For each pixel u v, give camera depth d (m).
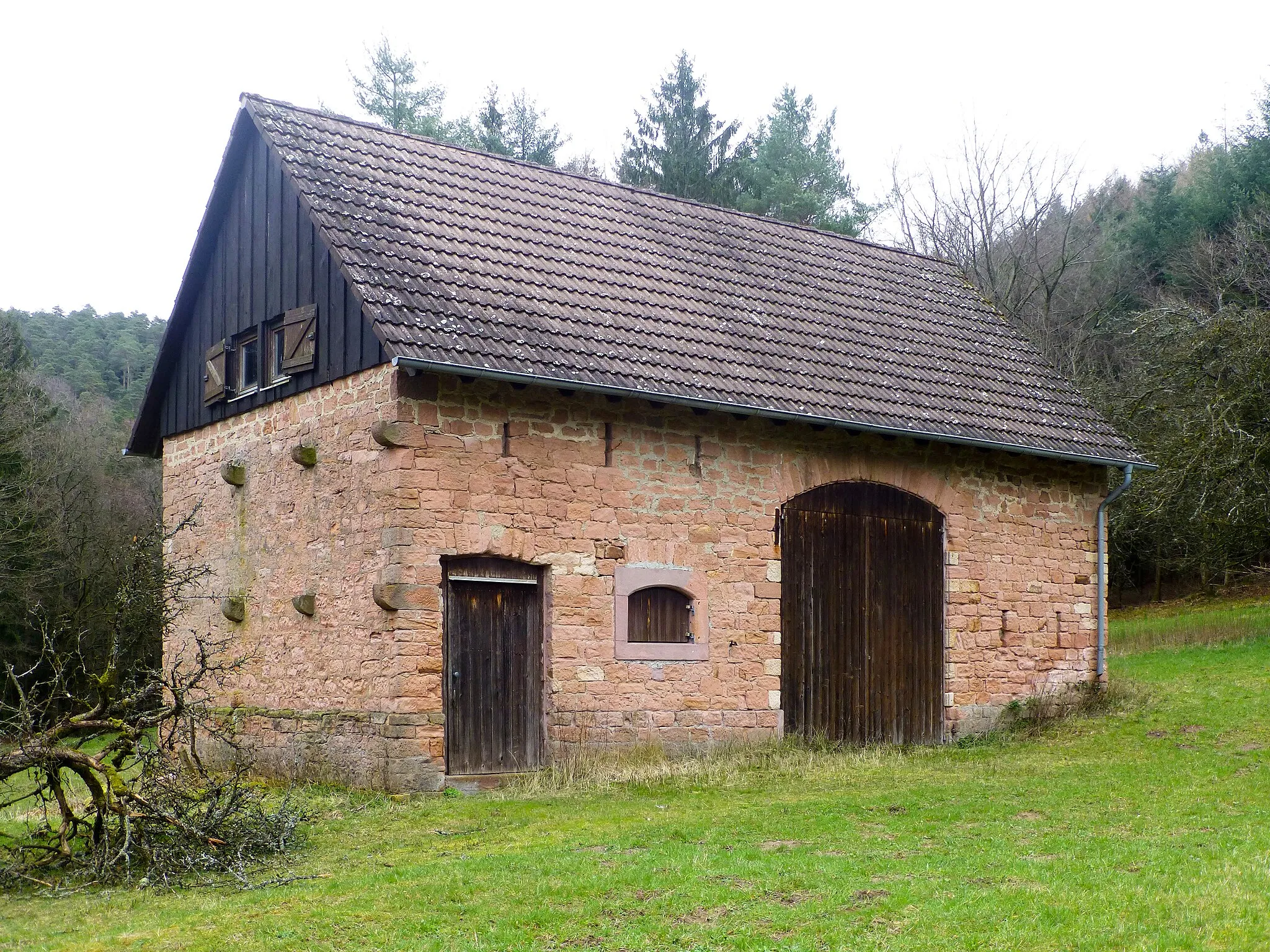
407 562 12.70
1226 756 14.11
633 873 8.78
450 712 13.09
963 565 16.81
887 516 16.28
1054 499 17.84
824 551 15.68
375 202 14.39
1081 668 17.83
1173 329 24.64
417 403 12.88
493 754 13.31
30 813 12.52
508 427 13.42
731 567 14.84
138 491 36.19
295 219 14.79
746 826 10.69
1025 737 16.31
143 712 10.81
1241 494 21.89
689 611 14.61
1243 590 30.11
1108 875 8.37
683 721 14.33
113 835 9.98
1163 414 24.98
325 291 14.15
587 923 7.73
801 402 14.74
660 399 13.54
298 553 14.49
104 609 26.17
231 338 16.16
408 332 12.54
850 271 18.88
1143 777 13.09
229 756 15.32
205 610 16.39
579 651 13.70
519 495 13.41
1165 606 30.50
